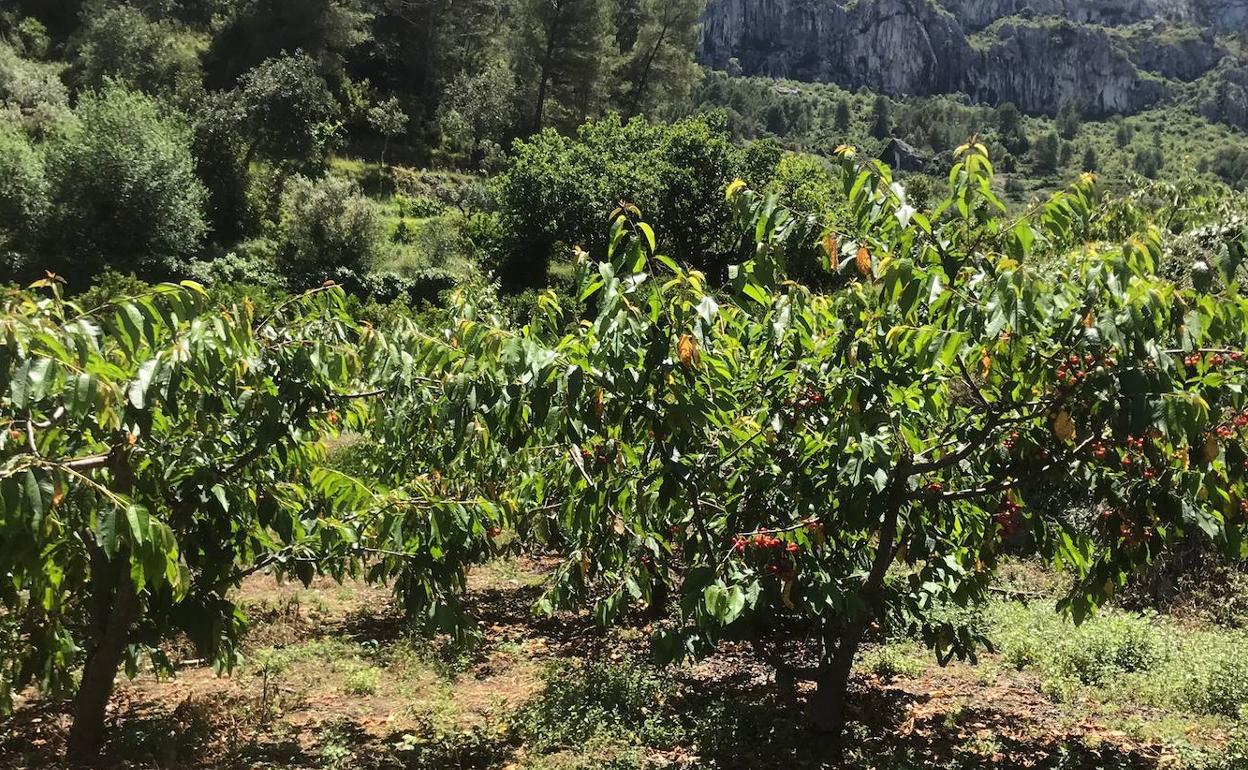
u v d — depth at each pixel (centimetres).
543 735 463
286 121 3738
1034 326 305
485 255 3167
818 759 430
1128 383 289
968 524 461
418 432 480
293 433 384
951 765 423
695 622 397
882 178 329
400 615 721
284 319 404
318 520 401
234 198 3400
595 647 638
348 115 4816
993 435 373
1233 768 416
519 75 5588
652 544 434
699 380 361
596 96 5741
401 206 3962
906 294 295
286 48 5181
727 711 487
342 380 371
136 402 267
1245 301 285
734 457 401
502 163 4841
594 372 331
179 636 622
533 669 589
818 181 3103
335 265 3005
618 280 340
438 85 5612
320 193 3022
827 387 376
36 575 292
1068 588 805
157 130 3012
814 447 379
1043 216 331
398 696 536
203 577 398
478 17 6144
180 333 303
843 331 372
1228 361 350
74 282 2695
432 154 4856
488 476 510
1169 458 354
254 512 402
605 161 3203
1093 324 296
